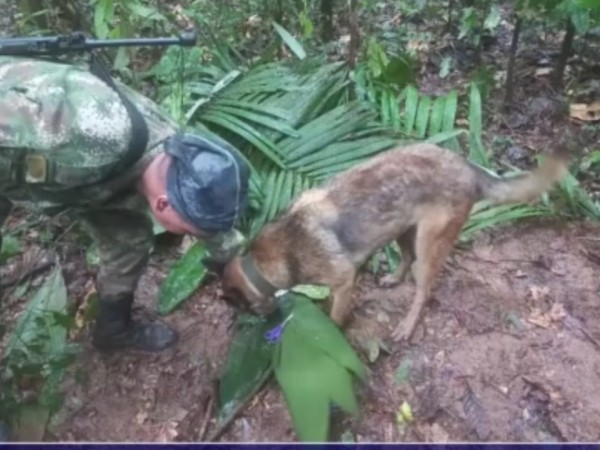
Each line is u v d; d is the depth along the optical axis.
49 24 2.53
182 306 1.93
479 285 1.95
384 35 2.93
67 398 1.75
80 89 1.25
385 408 1.70
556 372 1.74
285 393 1.56
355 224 1.65
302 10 2.91
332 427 1.67
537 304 1.90
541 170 1.73
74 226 2.15
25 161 1.25
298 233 1.61
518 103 2.61
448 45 2.96
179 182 1.31
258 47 2.88
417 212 1.70
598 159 2.23
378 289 1.95
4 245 1.87
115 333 1.78
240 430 1.69
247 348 1.77
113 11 2.25
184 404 1.75
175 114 2.20
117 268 1.65
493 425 1.66
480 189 1.74
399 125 2.28
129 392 1.77
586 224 2.12
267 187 2.10
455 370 1.75
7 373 1.73
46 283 1.98
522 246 2.06
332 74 2.38
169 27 2.65
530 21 2.67
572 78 2.72
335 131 2.20
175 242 2.11
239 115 2.25
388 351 1.80
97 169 1.26
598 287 1.94
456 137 2.26
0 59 1.32
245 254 1.62
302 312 1.68
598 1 2.12
